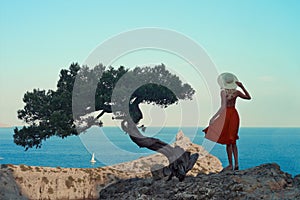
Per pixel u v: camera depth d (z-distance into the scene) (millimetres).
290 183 7645
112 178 10336
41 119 14414
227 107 8477
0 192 9133
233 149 8664
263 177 7738
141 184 9156
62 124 13492
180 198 7551
